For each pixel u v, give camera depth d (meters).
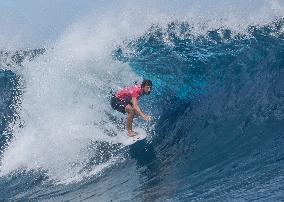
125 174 26.06
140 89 29.06
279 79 30.66
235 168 22.88
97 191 24.97
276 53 34.50
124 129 30.88
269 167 21.78
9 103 34.50
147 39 42.19
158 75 36.19
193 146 26.95
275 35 38.47
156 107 32.50
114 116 31.84
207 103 30.95
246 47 36.97
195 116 30.03
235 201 19.31
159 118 31.42
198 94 32.50
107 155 28.62
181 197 21.44
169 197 21.83
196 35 41.38
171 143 28.17
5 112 33.81
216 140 26.72
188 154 26.25
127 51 40.56
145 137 29.62
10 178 28.66
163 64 37.47
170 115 31.23
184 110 31.14
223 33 40.72
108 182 25.70
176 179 23.66
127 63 38.09
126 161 27.50
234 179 21.69
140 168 26.38
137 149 28.56
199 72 35.16
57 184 26.95
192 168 24.47
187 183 22.88
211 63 35.78
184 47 39.66
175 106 31.98
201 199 20.59
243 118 27.86
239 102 29.67
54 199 25.09
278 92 29.30
